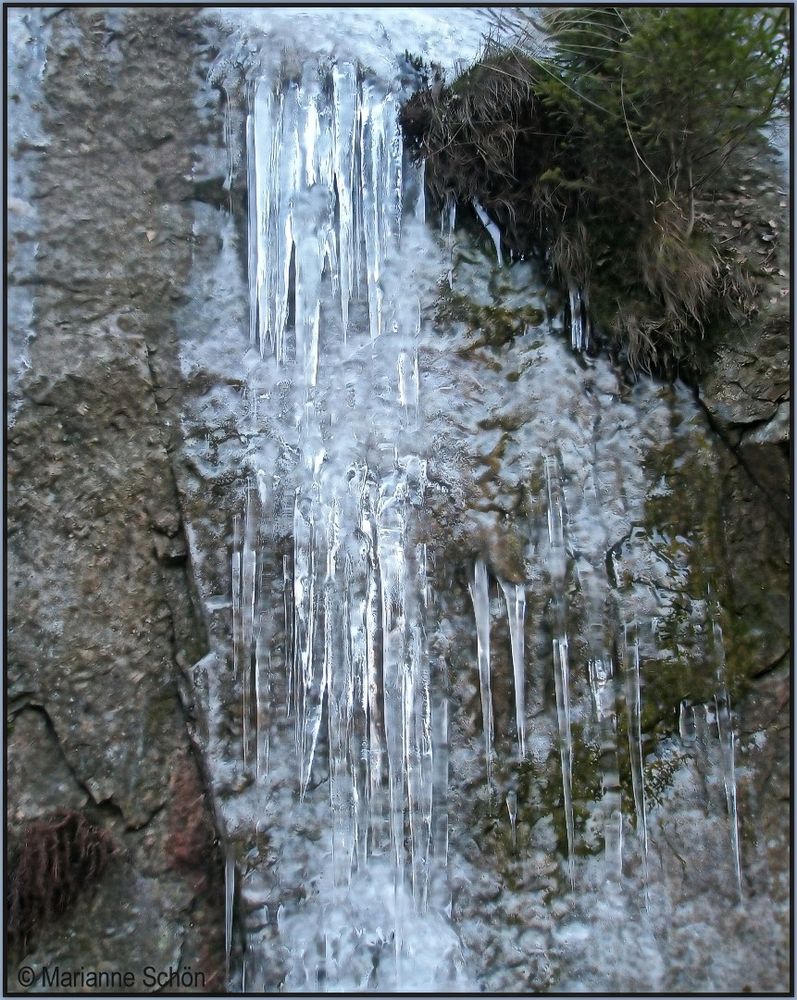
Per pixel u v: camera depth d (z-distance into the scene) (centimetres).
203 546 293
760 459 298
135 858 276
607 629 291
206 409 303
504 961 268
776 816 283
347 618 286
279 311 311
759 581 297
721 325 303
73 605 282
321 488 295
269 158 318
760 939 271
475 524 295
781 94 301
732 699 290
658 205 294
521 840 280
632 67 281
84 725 277
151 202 315
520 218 322
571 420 305
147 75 323
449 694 287
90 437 292
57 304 296
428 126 321
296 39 327
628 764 286
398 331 314
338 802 277
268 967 261
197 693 282
